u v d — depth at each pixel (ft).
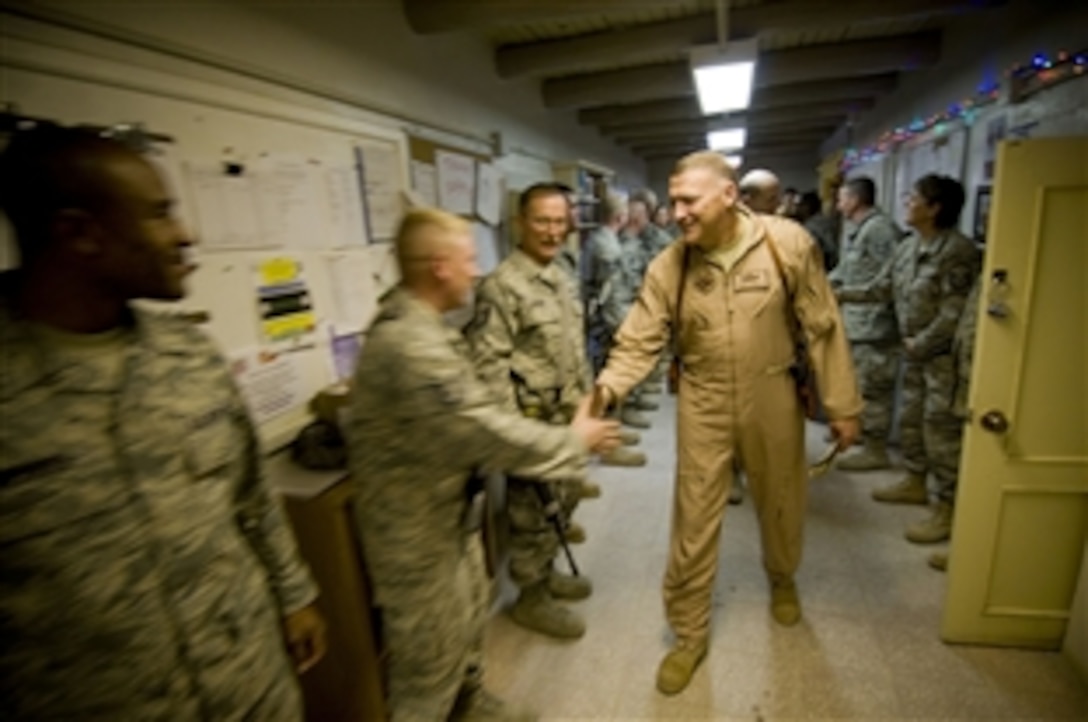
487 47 10.20
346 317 6.20
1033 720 4.75
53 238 2.13
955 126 9.97
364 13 6.72
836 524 7.89
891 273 8.55
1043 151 4.47
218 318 4.68
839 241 13.98
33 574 2.12
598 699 5.26
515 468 3.53
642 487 9.53
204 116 4.55
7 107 3.28
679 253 5.10
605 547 7.78
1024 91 7.37
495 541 7.59
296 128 5.56
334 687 4.88
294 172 5.50
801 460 5.43
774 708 5.04
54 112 3.53
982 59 9.20
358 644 4.69
